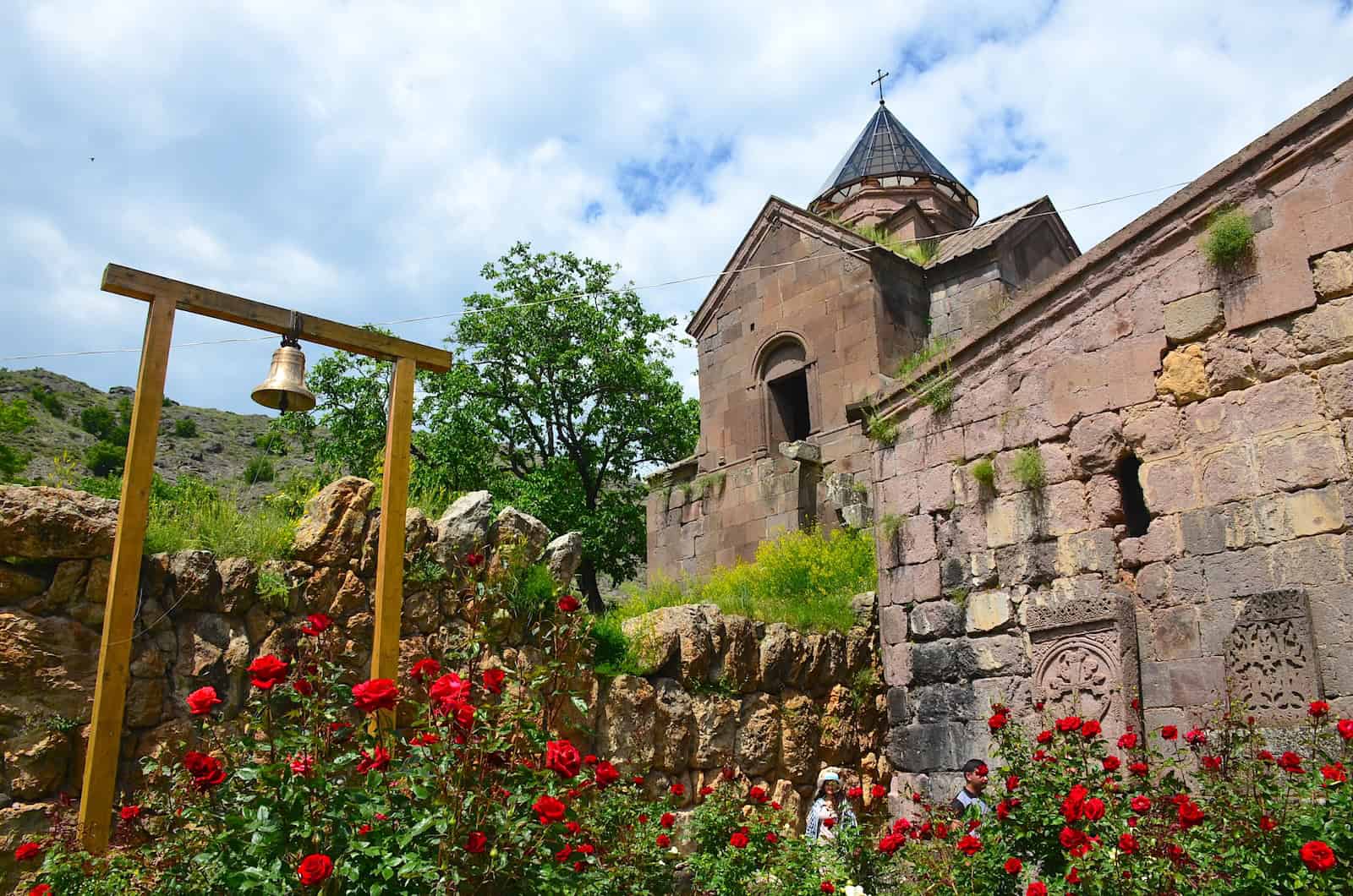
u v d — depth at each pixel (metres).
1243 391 8.54
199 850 3.99
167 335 6.36
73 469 11.40
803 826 10.02
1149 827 5.30
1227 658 8.10
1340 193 8.22
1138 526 9.61
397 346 7.43
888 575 11.25
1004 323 10.56
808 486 17.03
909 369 12.94
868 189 24.95
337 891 3.71
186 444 63.41
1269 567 8.06
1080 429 9.71
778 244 20.00
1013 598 9.95
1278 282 8.46
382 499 7.16
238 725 6.70
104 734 5.65
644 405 27.73
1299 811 5.08
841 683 11.11
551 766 4.18
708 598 12.56
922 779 10.32
